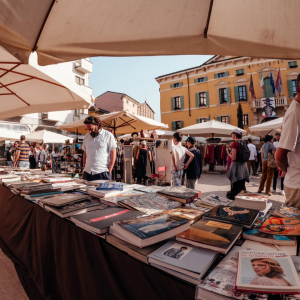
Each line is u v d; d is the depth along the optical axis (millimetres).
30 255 2137
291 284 712
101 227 1236
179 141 4980
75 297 1419
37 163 12773
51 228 1742
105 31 1268
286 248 1028
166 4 1134
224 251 941
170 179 7473
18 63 2273
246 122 21844
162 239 1086
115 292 1091
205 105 23969
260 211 1563
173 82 26156
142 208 1646
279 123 7305
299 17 1122
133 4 1142
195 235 1091
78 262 1389
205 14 1160
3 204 2902
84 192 2312
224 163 12492
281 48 1244
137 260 1018
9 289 2234
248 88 21703
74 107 3219
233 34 1251
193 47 1322
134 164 6961
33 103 3492
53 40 1263
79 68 23484
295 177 1834
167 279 875
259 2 1095
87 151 3539
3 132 11133
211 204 1781
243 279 751
